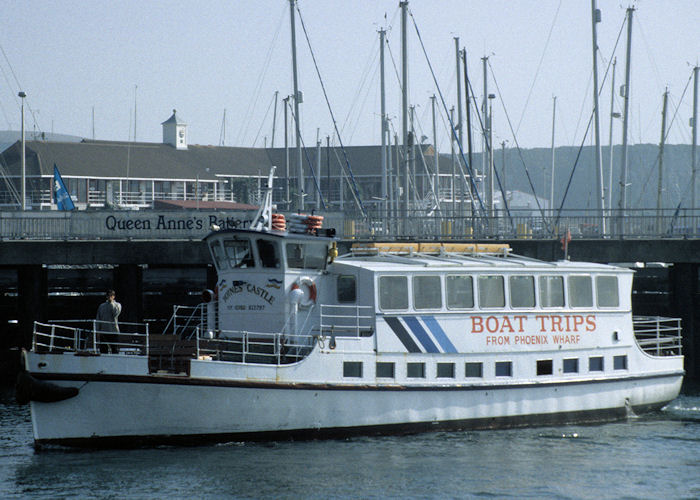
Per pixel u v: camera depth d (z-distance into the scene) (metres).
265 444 47.34
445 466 45.47
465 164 118.38
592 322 55.97
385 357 49.47
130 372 44.97
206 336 50.19
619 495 42.06
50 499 39.69
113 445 45.72
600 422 56.31
